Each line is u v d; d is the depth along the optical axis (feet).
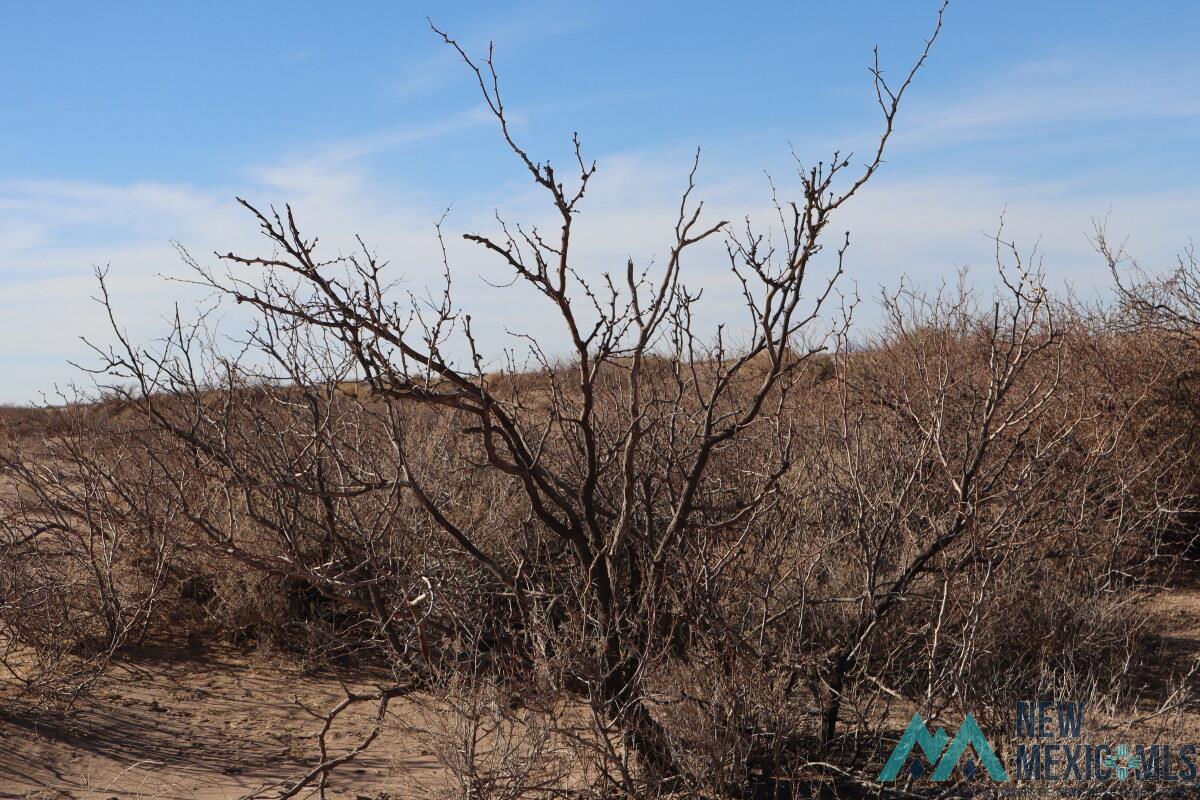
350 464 20.68
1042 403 17.13
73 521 25.03
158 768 16.37
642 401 19.63
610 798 14.11
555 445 19.61
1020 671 17.08
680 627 15.80
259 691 20.06
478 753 14.38
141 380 18.17
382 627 15.21
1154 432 27.55
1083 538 20.61
